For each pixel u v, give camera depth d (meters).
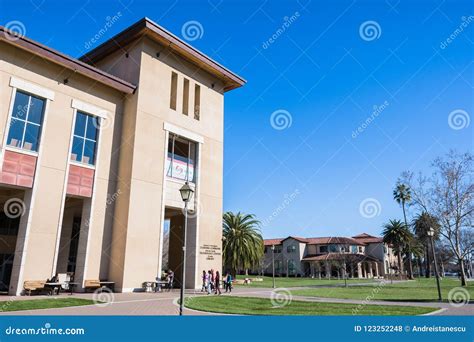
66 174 23.27
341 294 26.45
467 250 38.59
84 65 24.55
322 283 51.47
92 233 24.27
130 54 29.11
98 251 24.42
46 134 22.69
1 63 21.19
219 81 35.69
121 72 29.31
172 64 30.75
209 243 30.98
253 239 49.88
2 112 20.84
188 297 21.59
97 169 25.23
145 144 27.05
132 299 19.56
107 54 30.95
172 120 29.67
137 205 25.66
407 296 24.88
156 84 28.86
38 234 21.33
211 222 31.58
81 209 28.91
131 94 27.61
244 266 49.31
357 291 30.80
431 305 17.86
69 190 23.42
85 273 23.41
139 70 27.84
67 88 24.30
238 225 50.38
